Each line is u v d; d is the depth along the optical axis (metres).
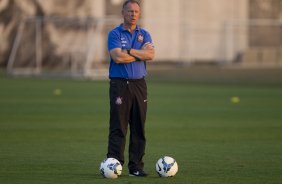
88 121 61.38
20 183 33.97
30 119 62.59
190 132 54.47
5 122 60.28
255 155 43.34
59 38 136.12
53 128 56.38
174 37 160.38
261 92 94.06
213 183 34.00
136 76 34.84
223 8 166.62
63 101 80.31
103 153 43.88
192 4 163.25
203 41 164.50
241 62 159.50
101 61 141.75
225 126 58.28
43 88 99.81
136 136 35.66
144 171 36.53
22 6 149.25
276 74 135.25
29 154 43.38
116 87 34.84
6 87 101.50
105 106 74.88
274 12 169.62
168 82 113.56
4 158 41.78
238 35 163.75
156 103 78.44
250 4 169.25
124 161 37.66
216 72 140.50
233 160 41.38
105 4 152.50
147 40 34.97
